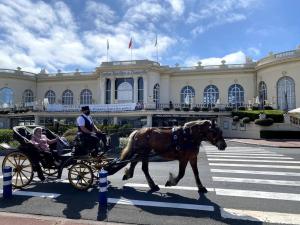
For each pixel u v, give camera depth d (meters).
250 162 13.91
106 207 6.75
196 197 7.62
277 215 6.30
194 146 7.87
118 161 8.35
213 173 10.98
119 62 48.56
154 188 8.26
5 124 47.19
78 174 8.28
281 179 9.85
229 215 6.30
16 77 54.44
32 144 8.54
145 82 47.50
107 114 41.25
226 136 39.59
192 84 50.62
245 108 41.91
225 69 48.81
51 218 6.05
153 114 39.81
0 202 7.15
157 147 8.02
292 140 30.94
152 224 5.81
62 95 56.31
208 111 40.66
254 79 47.97
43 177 8.89
